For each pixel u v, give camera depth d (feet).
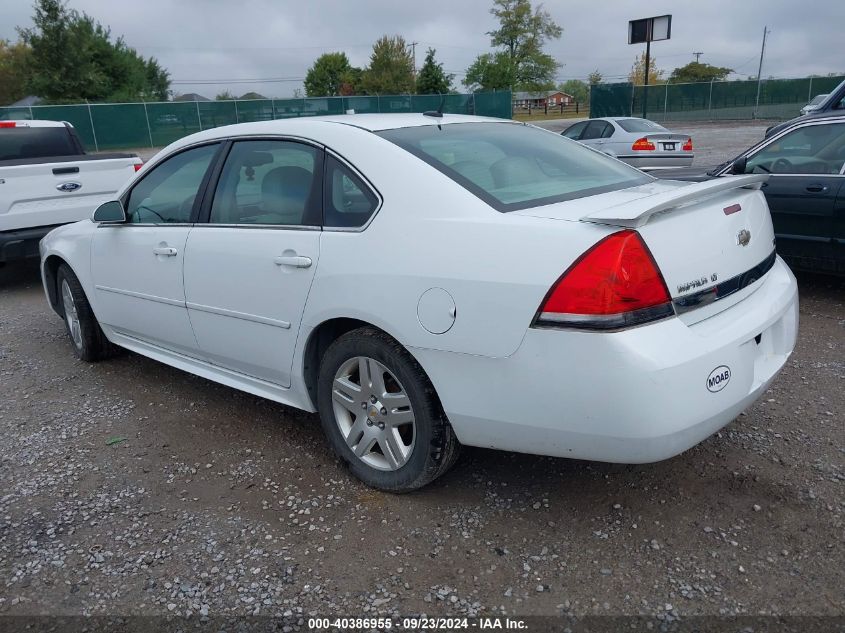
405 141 10.33
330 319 10.21
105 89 154.61
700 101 127.95
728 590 8.14
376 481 10.42
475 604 8.15
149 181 13.93
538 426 8.43
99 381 15.83
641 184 11.03
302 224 10.66
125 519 10.19
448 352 8.84
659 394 7.73
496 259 8.41
